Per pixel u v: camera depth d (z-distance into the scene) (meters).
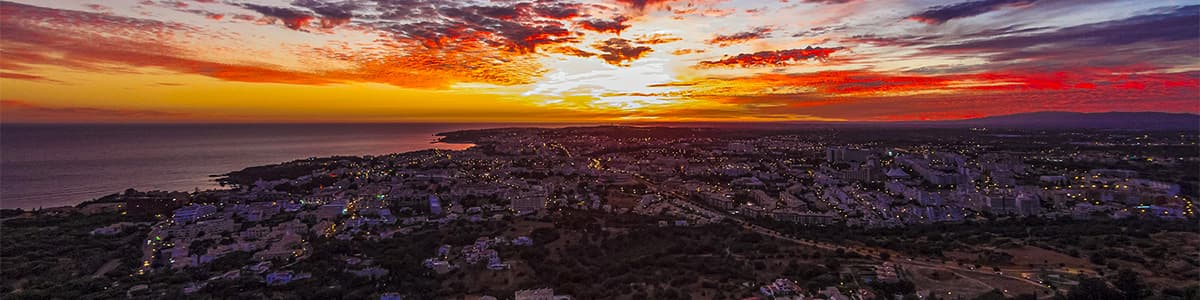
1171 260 194.00
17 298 183.88
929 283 186.00
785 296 176.25
